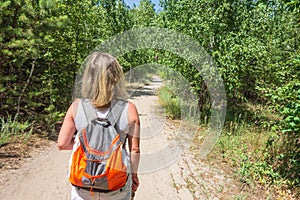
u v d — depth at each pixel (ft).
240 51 26.23
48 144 22.04
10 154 19.02
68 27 32.09
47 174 16.33
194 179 16.05
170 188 15.14
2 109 25.32
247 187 15.53
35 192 14.06
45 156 19.33
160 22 32.60
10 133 21.93
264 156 18.34
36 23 23.53
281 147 18.88
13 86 25.23
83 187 6.03
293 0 14.24
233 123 25.84
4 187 14.33
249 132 24.36
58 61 30.81
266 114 27.76
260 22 31.04
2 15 22.16
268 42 30.22
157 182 15.74
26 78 26.78
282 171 16.97
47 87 27.37
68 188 14.70
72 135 6.30
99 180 5.87
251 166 17.61
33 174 16.20
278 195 15.02
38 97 27.35
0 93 23.88
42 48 26.84
